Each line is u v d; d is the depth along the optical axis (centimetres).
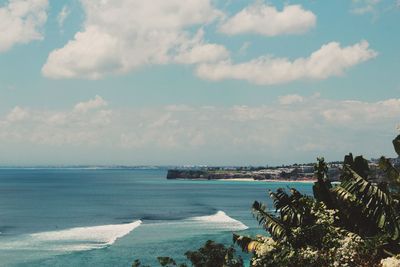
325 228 1405
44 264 4091
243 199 13375
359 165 1477
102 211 9594
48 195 14362
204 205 11331
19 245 5128
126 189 18200
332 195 1524
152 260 4228
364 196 1420
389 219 1391
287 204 1546
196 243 5209
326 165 1598
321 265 1322
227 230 6384
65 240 5500
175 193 16000
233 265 1369
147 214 9000
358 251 1341
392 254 1354
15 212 9344
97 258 4359
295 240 1424
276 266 1380
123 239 5562
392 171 1473
